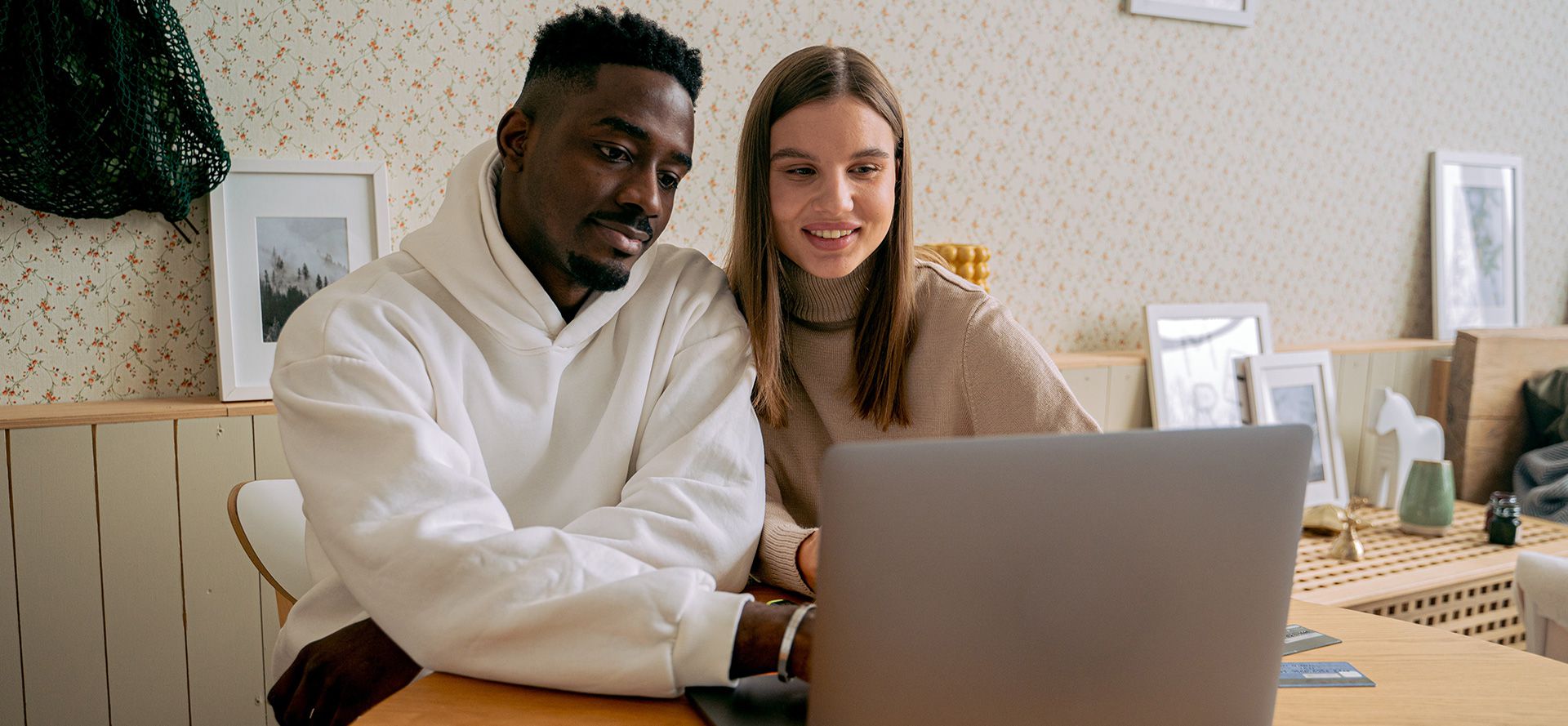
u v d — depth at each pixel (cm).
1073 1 221
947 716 61
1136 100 231
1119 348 237
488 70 178
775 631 74
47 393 158
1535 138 289
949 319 120
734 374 111
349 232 169
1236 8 238
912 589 59
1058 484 60
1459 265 275
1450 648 96
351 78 168
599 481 103
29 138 135
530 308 101
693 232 193
